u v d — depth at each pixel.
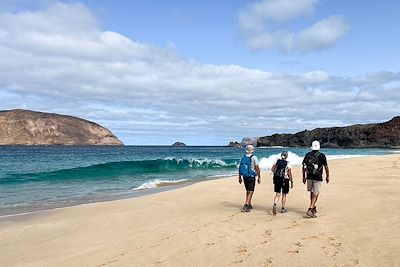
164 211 12.30
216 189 16.80
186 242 8.21
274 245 7.50
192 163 39.31
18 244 9.41
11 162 49.03
